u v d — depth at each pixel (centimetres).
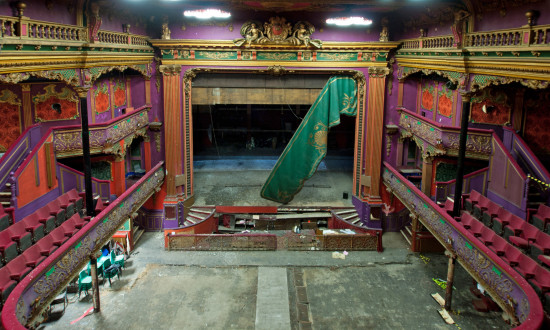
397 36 2088
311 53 2055
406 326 1407
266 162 2888
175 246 1950
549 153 1630
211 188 2416
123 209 1606
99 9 1459
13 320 849
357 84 2141
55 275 1120
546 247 1202
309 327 1406
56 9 1274
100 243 1403
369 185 2175
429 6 1547
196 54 2028
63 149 1588
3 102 1591
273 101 2188
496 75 1281
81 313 1455
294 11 1981
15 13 1074
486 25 1348
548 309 995
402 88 2138
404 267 1808
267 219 2158
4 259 1142
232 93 2175
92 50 1414
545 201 1395
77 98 1742
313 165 2191
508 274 1048
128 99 2112
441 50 1534
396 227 2211
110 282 1631
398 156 2191
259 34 2009
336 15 1978
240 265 1812
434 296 1574
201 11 1855
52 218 1421
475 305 1495
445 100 1864
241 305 1524
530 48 1102
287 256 1898
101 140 1653
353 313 1481
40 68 1183
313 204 2234
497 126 1697
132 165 2262
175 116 2062
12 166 1448
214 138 2964
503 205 1509
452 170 1897
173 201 2131
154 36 2048
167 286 1639
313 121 2159
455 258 1381
